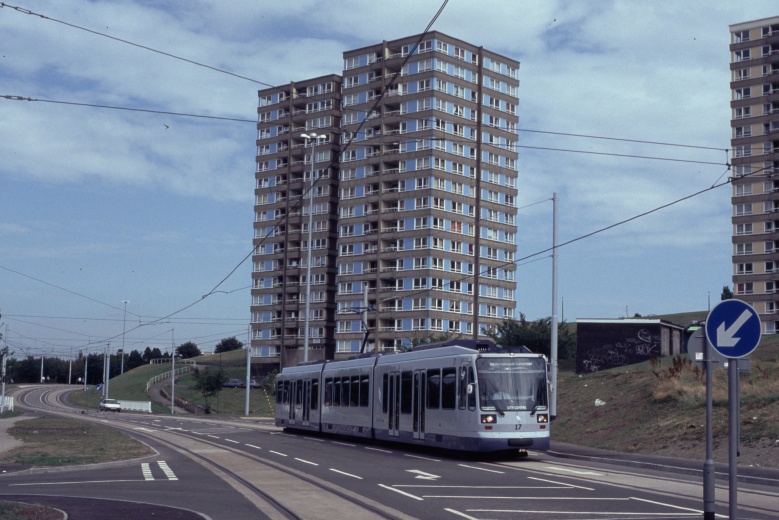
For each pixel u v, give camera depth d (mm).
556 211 35219
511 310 98625
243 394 104312
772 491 18703
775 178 85562
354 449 31359
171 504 15727
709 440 11836
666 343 53219
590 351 53656
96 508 14695
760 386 30344
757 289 85875
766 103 86688
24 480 20641
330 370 39062
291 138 106812
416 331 85125
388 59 96000
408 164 93750
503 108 98562
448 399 27641
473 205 95438
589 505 15516
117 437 36375
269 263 108875
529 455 29156
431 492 17562
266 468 23297
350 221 98312
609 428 33281
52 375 193750
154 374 134250
